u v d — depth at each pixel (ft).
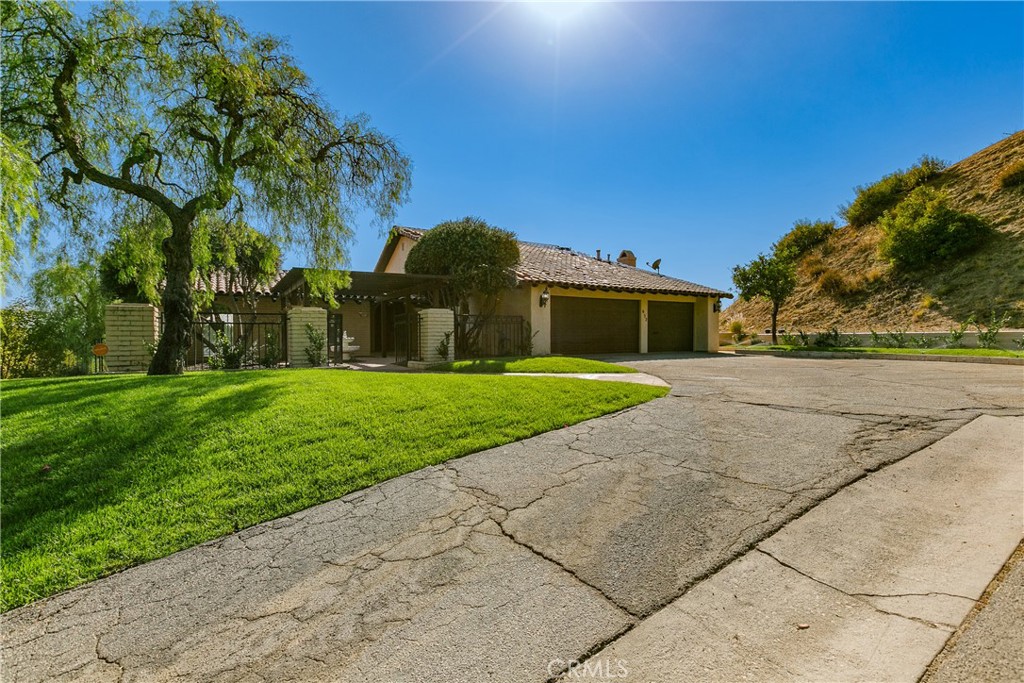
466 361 37.81
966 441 13.14
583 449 13.67
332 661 5.91
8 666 6.01
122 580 7.90
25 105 25.39
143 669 5.91
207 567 8.26
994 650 5.43
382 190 35.73
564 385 21.95
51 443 13.12
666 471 11.80
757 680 5.22
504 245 46.62
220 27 27.53
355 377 24.03
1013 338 44.98
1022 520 8.57
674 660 5.63
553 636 6.20
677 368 35.24
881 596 6.63
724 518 9.21
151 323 34.17
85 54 25.26
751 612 6.46
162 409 16.16
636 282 58.39
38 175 15.52
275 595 7.41
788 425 15.43
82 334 38.29
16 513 9.93
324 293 39.75
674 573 7.51
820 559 7.66
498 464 12.67
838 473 11.16
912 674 5.16
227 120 30.60
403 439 14.21
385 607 7.00
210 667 5.90
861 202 90.38
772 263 66.85
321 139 33.24
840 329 68.54
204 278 40.04
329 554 8.59
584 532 9.00
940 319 57.41
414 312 49.03
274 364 37.04
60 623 6.88
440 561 8.22
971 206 68.69
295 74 30.99
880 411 16.98
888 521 8.80
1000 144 77.00
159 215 32.60
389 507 10.39
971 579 6.88
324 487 11.28
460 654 5.94
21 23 24.20
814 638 5.87
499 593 7.22
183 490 10.93
